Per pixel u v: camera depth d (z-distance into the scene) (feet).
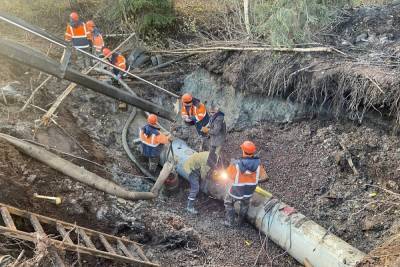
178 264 22.13
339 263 20.77
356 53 30.04
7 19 22.24
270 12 33.32
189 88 37.70
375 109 26.96
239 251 24.20
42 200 21.16
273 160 30.01
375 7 34.83
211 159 26.40
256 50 33.27
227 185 26.78
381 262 19.39
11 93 27.94
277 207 24.56
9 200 19.95
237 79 33.53
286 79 30.58
